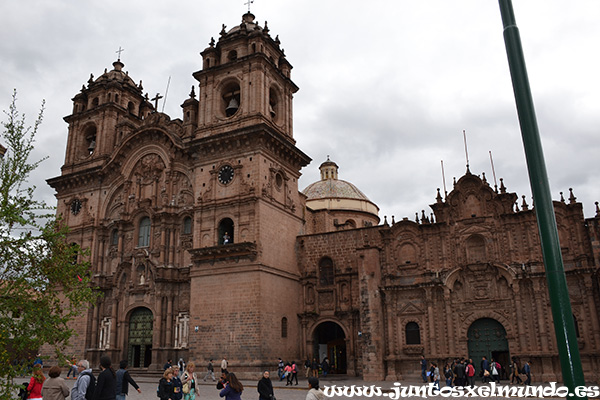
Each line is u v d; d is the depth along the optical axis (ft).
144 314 168.14
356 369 153.58
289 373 127.85
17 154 50.72
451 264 144.87
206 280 153.99
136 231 176.86
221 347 146.10
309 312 160.86
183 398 63.93
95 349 171.73
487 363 128.06
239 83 169.17
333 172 264.72
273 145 163.22
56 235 50.62
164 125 179.52
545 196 32.35
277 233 159.74
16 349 45.34
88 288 51.93
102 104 203.62
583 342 126.41
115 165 188.85
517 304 134.41
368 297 144.56
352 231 163.63
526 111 34.04
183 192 173.58
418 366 140.77
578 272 129.08
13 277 47.88
